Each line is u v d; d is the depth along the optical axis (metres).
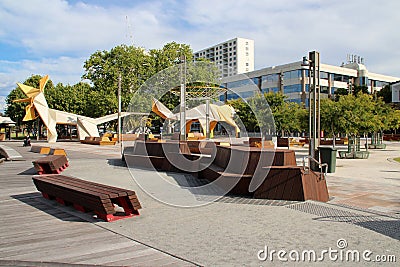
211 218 5.98
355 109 17.14
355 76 68.44
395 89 52.25
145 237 4.93
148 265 3.93
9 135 45.84
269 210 6.54
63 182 7.00
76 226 5.47
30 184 9.61
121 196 5.91
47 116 35.00
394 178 11.00
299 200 7.29
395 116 24.42
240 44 83.88
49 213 6.29
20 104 48.38
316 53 9.67
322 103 18.59
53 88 51.00
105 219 5.79
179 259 4.12
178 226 5.49
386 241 4.78
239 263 3.99
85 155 19.55
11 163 15.36
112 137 35.66
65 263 3.96
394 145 33.41
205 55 81.38
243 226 5.49
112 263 3.98
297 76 57.22
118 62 38.75
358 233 5.13
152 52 37.50
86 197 5.97
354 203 7.25
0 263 3.97
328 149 12.26
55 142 35.53
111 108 39.16
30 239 4.82
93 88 43.06
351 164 15.45
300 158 17.77
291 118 33.88
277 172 7.51
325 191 7.72
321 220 5.84
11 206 6.84
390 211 6.53
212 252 4.35
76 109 48.94
